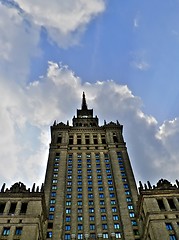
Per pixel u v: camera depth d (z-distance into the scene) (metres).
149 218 62.00
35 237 57.47
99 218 77.38
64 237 71.69
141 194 69.31
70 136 118.00
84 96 176.25
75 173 94.62
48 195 83.50
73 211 79.44
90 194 86.12
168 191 69.56
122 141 112.25
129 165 98.06
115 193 86.31
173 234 58.12
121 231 73.38
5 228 59.50
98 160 101.69
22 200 66.88
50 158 100.94
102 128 122.06
